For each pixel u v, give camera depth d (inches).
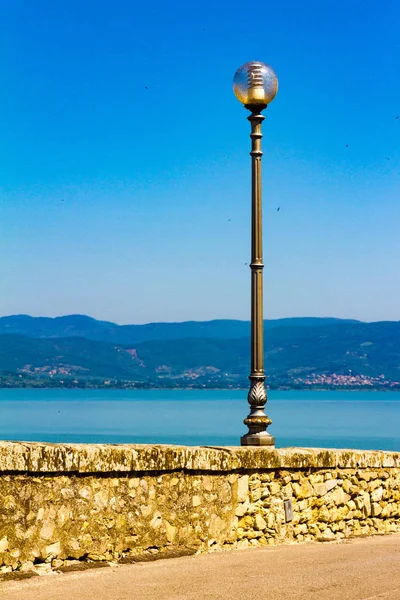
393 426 5398.6
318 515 483.8
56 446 370.0
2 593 331.0
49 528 367.9
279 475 462.9
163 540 407.8
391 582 372.8
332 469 493.0
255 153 506.9
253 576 376.5
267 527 455.2
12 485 357.1
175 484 413.7
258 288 499.2
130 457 393.1
